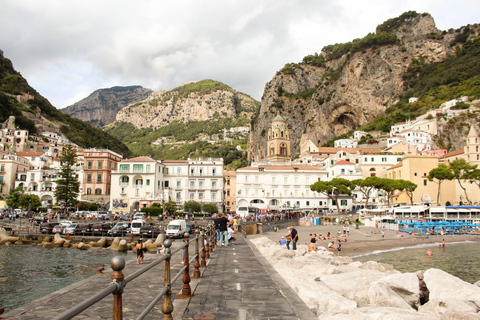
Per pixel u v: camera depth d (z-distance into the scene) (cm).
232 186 11712
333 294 1202
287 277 1495
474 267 3556
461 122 14188
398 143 12694
